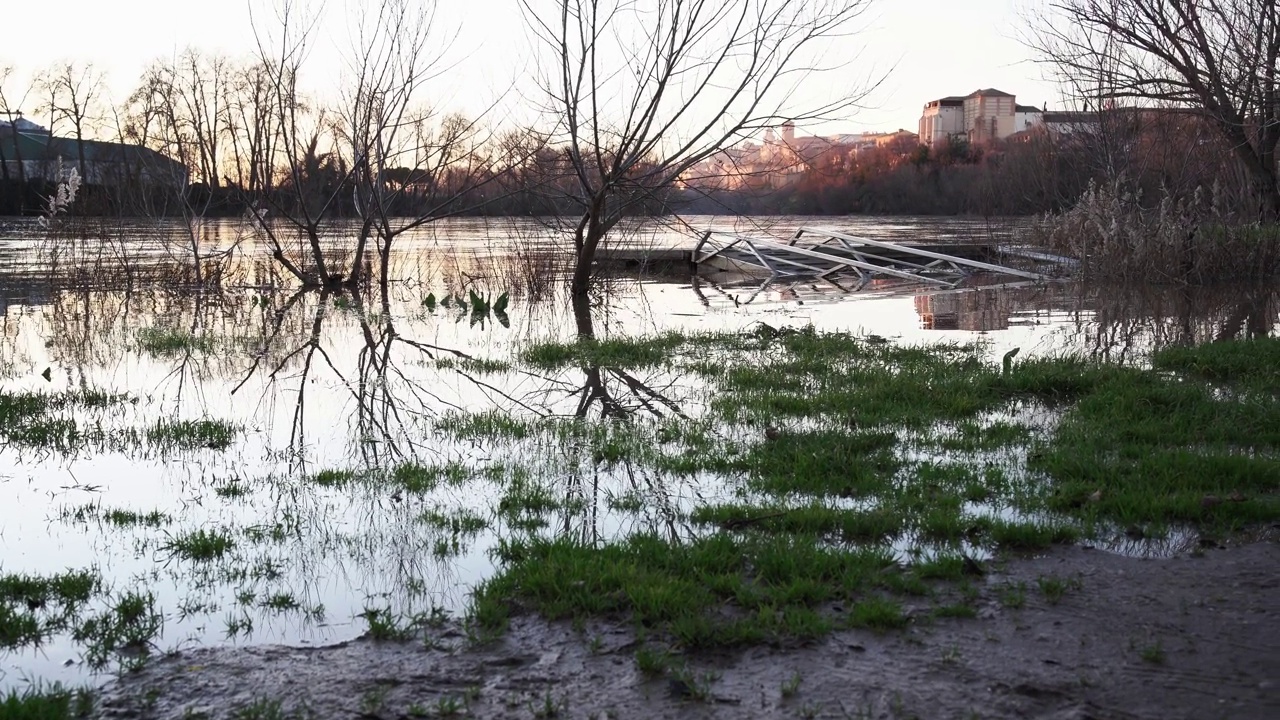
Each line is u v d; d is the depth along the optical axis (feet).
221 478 23.57
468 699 12.47
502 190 90.33
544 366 39.01
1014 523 18.15
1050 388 30.68
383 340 47.96
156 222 86.22
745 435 26.50
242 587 16.80
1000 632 14.02
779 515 19.27
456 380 36.52
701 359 39.45
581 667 13.30
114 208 92.17
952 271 83.46
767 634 13.99
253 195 79.00
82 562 18.08
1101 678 12.59
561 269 82.28
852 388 31.86
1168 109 69.87
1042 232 93.61
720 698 12.29
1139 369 32.55
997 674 12.76
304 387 35.53
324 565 17.75
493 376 37.27
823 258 87.76
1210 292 63.57
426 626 14.88
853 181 207.00
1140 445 23.44
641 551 16.97
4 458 25.52
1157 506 18.78
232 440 27.45
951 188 200.54
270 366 40.29
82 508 21.27
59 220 81.66
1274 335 44.32
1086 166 96.53
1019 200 136.77
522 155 68.28
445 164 71.67
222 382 36.68
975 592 15.39
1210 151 85.40
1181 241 67.82
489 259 99.45
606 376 36.58
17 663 14.05
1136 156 89.71
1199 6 58.29
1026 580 15.97
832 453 23.61
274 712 12.22
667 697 12.38
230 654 14.07
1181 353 34.96
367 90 69.10
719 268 92.89
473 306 59.93
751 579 16.24
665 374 36.63
